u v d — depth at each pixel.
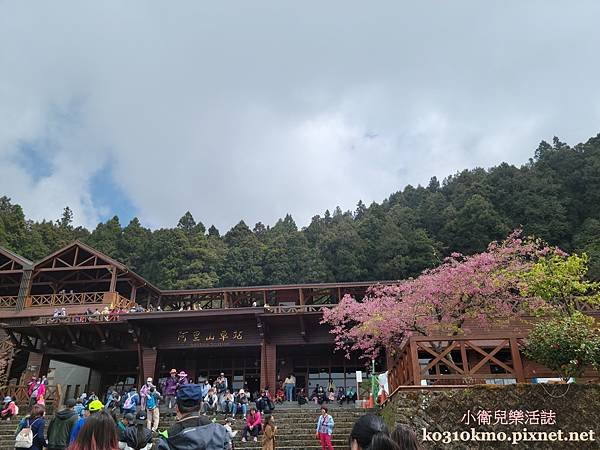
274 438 12.46
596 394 8.08
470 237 44.91
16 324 22.64
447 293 14.55
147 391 14.70
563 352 8.65
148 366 21.91
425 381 9.54
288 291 24.72
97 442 3.22
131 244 51.91
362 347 17.88
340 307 17.92
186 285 44.00
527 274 13.02
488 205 45.91
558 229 42.66
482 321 15.47
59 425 6.48
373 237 51.06
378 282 21.09
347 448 12.30
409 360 9.84
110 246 50.88
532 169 53.47
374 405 15.63
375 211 58.66
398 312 15.07
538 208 44.94
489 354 9.38
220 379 18.03
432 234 50.81
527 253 14.90
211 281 45.16
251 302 26.58
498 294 14.41
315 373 23.86
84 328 21.55
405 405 8.43
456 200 53.47
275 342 22.14
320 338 22.05
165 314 21.02
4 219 45.16
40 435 6.58
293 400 21.86
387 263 44.78
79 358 24.73
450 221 47.66
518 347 9.49
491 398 8.27
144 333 22.09
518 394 8.24
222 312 21.12
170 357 24.36
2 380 20.36
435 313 14.91
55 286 25.91
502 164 55.72
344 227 54.28
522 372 9.06
